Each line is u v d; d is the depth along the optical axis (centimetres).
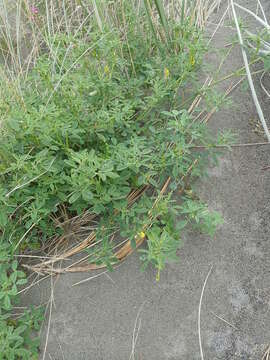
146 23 280
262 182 225
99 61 235
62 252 216
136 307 197
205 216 192
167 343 187
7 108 214
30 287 208
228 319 190
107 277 206
